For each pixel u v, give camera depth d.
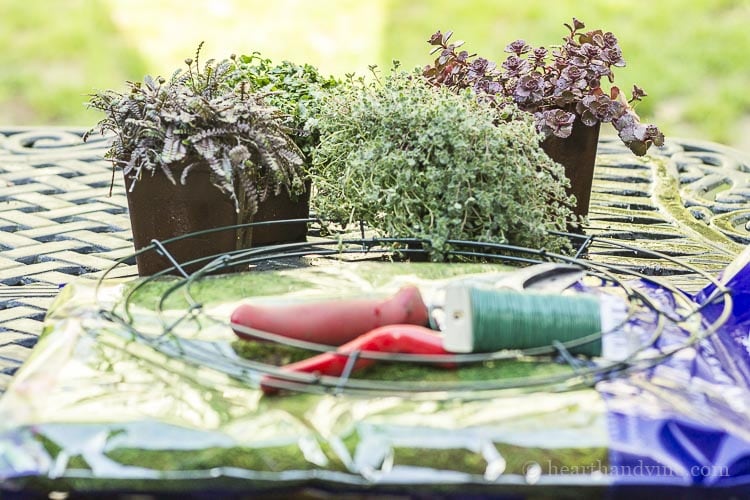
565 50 1.62
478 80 1.58
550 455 0.78
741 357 0.97
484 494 0.77
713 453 0.78
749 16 5.32
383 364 0.91
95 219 1.75
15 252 1.57
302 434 0.79
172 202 1.34
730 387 0.89
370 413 0.82
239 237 1.39
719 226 1.73
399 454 0.78
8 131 2.31
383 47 5.02
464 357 0.84
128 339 0.95
